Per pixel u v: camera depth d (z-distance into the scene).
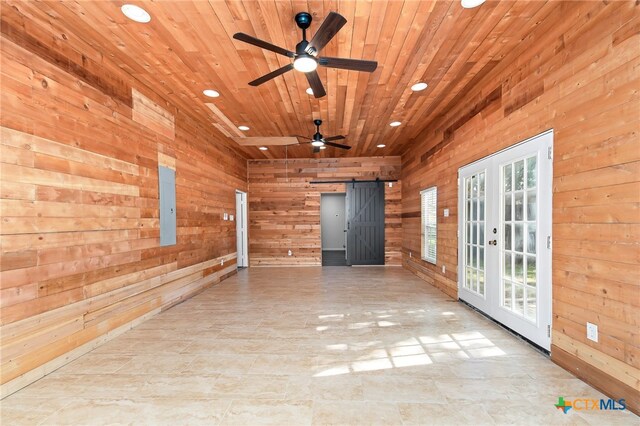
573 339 2.28
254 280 6.05
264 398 2.06
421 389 2.15
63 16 2.36
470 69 3.21
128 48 2.81
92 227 2.83
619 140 1.89
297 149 6.83
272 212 7.87
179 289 4.40
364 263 7.84
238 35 2.06
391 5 2.24
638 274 1.79
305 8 2.26
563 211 2.36
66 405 2.00
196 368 2.48
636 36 1.78
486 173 3.55
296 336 3.14
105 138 3.00
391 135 5.84
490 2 2.21
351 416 1.87
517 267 3.01
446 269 4.82
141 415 1.89
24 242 2.21
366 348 2.83
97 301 2.88
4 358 2.09
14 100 2.16
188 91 3.74
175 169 4.29
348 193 7.78
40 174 2.34
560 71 2.37
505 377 2.28
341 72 3.23
